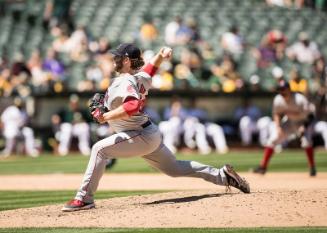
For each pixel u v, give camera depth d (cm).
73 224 2025
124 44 2266
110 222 2028
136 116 2236
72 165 5331
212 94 6844
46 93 6919
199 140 6825
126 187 3388
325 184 3372
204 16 8350
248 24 8269
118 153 2252
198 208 2138
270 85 7288
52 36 8200
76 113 6856
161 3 8600
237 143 6944
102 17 8444
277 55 7631
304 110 3991
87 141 6931
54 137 6988
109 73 7006
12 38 8262
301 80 6650
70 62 7569
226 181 2375
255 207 2125
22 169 5028
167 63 7044
